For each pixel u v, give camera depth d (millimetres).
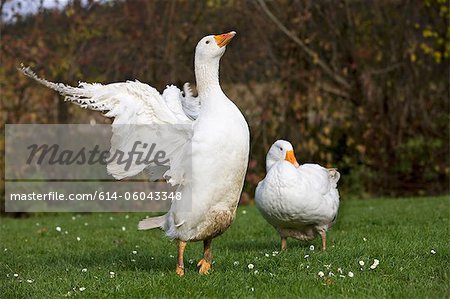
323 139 17594
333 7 18125
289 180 8281
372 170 18531
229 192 6988
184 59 17828
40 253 9680
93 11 17641
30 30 17266
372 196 18359
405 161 18750
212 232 7121
